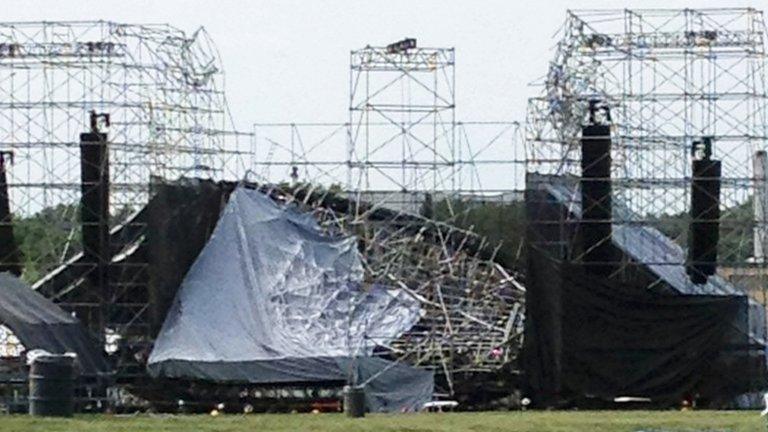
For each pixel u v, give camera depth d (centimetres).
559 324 10519
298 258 11019
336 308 10831
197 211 11081
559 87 11644
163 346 10700
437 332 10800
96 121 11156
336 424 8100
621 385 10500
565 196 10819
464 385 10656
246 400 10544
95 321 10906
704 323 10531
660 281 10888
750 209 12588
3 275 10506
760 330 11100
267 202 11225
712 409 10331
